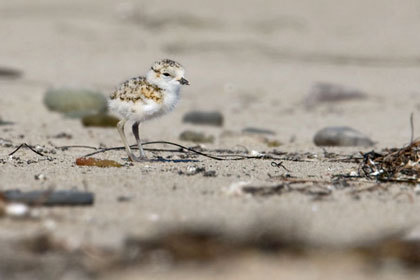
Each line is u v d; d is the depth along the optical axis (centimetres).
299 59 2930
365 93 2120
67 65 2745
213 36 3338
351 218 645
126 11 3734
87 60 2867
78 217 634
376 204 700
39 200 662
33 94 2028
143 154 962
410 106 1959
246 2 3972
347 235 593
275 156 1078
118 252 541
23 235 578
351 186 789
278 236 571
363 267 524
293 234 578
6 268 511
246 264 526
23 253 541
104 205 679
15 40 3172
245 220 626
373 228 612
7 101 1864
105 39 3266
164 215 645
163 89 917
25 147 1099
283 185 773
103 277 498
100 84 2359
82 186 762
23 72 2545
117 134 1367
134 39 3275
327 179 838
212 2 3950
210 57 2970
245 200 707
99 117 1484
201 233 575
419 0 3975
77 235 570
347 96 2080
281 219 620
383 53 3011
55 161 947
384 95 2172
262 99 2141
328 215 655
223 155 1059
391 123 1669
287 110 1928
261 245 560
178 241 560
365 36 3334
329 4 3934
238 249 555
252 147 1223
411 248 552
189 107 1945
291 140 1372
